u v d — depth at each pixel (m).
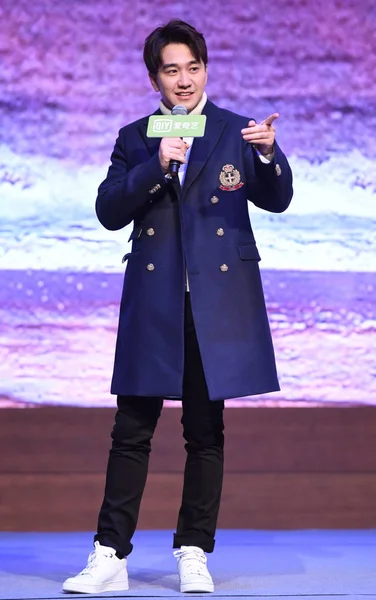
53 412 9.54
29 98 9.82
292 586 6.43
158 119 6.02
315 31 9.94
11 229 9.73
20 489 9.36
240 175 6.37
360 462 9.59
